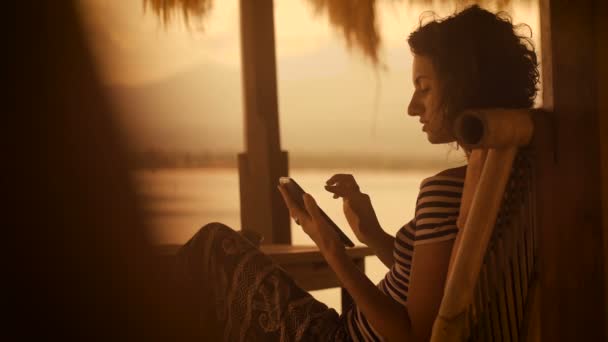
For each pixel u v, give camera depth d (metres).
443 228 1.55
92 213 1.85
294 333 1.75
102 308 1.77
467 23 1.64
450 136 1.68
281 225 4.11
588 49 1.35
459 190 1.56
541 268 1.40
